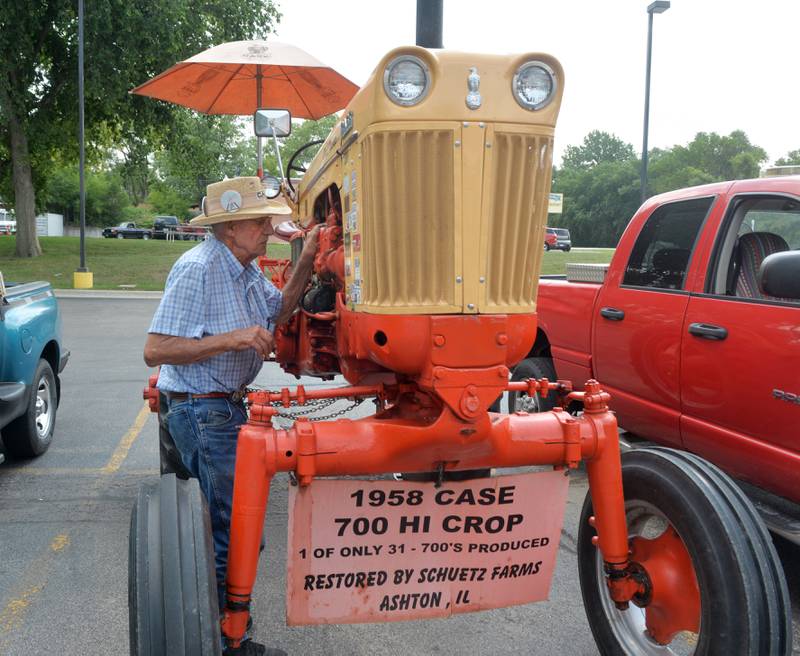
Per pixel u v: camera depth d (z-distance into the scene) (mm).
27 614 3670
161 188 53812
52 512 4945
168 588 2242
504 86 2361
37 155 27719
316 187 3797
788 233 4004
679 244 4562
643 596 2893
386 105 2328
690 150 80125
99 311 16250
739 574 2500
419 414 2730
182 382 3084
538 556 2965
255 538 2533
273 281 5379
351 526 2711
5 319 5438
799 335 3549
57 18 23969
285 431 2566
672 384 4371
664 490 2770
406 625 3658
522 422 2768
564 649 3434
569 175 88938
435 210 2371
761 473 3820
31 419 5789
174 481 2592
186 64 5648
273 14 27484
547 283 5773
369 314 2490
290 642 3490
